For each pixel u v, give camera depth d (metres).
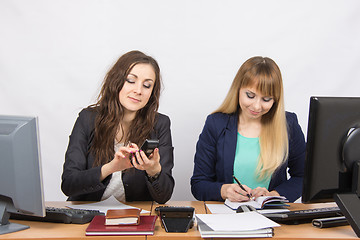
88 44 3.02
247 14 3.02
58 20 3.00
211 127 2.30
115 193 2.13
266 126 2.24
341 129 1.51
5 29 2.98
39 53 3.00
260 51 3.04
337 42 3.01
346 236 1.45
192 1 3.02
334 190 1.54
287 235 1.45
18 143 1.47
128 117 2.11
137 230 1.42
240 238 1.42
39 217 1.62
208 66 3.05
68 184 1.93
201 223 1.49
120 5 3.01
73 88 3.03
